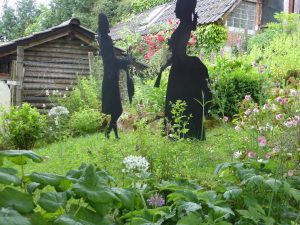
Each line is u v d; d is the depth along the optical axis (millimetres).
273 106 3934
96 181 2117
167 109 5906
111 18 21844
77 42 12328
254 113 4125
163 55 10523
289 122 3211
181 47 5867
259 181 2568
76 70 12359
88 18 21469
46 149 6992
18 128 8258
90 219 2055
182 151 4266
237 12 15500
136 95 8859
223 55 9203
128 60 6707
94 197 2025
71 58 12297
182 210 2531
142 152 3699
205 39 14172
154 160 3650
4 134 8414
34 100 11711
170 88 5910
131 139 4605
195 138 5410
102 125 8875
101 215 2086
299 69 7949
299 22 11219
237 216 2719
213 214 2457
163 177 3557
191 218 2311
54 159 5332
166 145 3930
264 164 2941
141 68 12336
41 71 11844
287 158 3074
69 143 6945
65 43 12172
